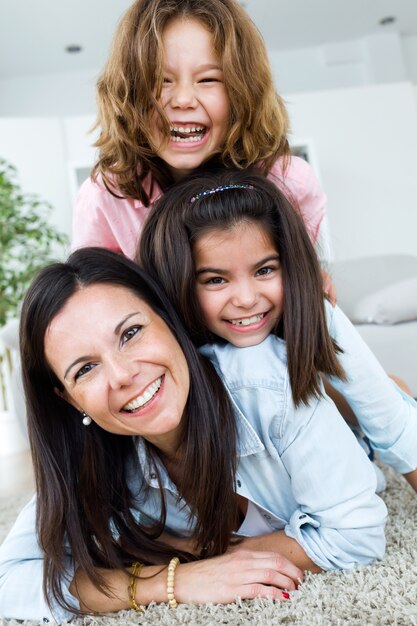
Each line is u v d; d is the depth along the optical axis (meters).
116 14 5.32
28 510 1.15
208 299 1.11
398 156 4.81
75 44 5.69
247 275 1.09
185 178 1.24
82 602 1.05
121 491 1.13
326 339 1.11
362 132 4.80
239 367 1.10
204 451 1.05
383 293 2.42
